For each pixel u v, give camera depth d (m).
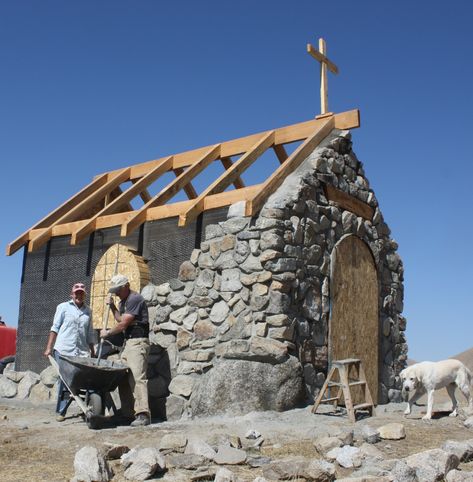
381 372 11.87
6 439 7.78
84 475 5.84
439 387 9.19
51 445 7.45
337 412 9.32
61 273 12.40
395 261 12.84
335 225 11.08
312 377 9.90
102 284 11.38
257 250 9.66
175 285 10.36
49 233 12.64
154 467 6.09
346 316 10.92
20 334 12.69
